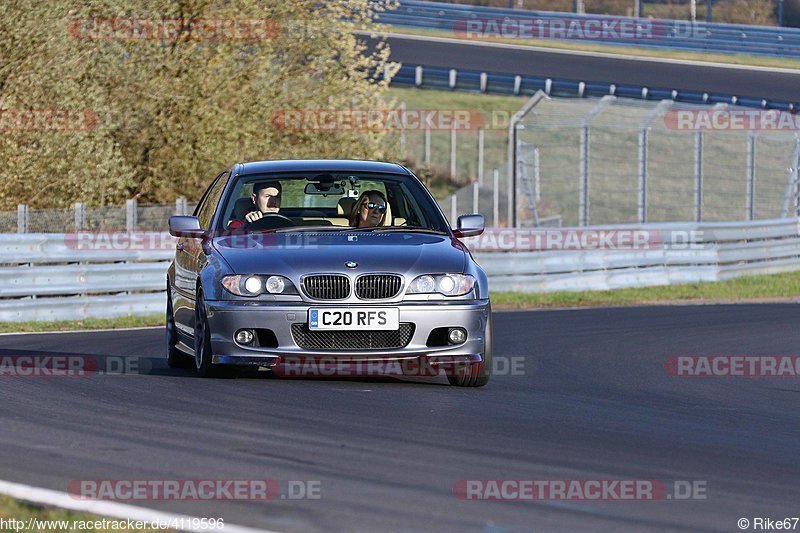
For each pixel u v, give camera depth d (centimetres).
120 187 5953
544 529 1249
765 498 1432
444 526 1249
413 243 2364
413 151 11762
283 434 1766
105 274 4509
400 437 1770
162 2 6544
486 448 1703
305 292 2222
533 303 5338
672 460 1662
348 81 7181
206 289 2272
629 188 9806
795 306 5075
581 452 1698
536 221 8294
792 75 12594
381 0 7462
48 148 5747
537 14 14200
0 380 2358
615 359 3120
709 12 14088
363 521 1260
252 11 6756
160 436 1733
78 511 1273
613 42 14150
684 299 5609
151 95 6500
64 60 5900
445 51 13612
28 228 4819
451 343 2259
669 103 7606
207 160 6638
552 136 10838
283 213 2533
